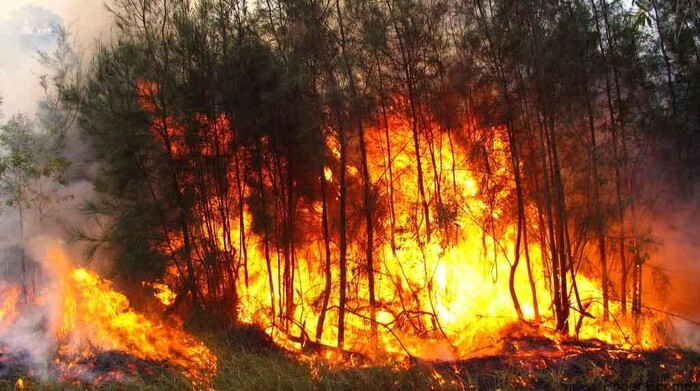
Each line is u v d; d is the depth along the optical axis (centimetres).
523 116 756
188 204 780
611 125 774
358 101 734
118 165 764
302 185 779
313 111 729
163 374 628
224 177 786
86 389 587
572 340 741
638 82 802
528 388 622
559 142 777
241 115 762
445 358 714
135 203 783
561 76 748
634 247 748
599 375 639
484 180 784
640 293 771
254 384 623
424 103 781
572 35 748
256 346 730
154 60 768
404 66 765
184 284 791
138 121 757
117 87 760
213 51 772
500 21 750
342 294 748
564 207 760
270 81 750
